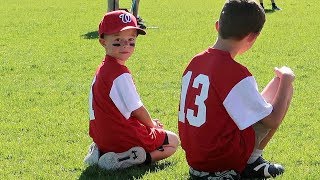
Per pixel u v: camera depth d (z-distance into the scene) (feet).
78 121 20.36
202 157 16.17
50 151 18.38
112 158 17.13
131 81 17.13
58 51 31.58
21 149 18.51
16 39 36.35
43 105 21.85
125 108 17.07
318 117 20.43
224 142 15.98
